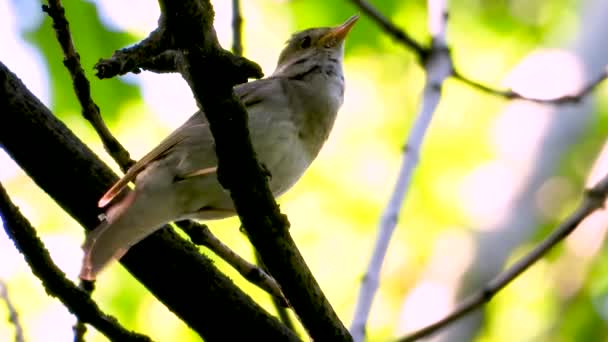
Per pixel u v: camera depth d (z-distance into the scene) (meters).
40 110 6.94
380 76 15.96
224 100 5.89
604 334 13.46
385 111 16.12
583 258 13.80
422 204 15.58
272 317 7.35
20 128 6.87
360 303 8.12
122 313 12.53
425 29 14.34
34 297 13.18
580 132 13.84
